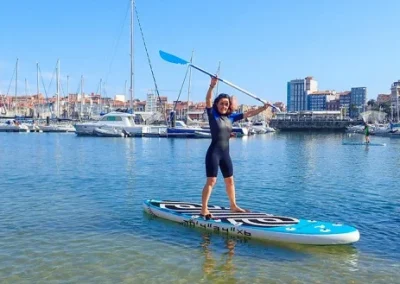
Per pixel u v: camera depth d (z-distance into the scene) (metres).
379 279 6.86
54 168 21.88
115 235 9.07
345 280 6.80
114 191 14.71
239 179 18.17
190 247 8.27
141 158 29.00
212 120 9.35
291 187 15.93
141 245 8.39
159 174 19.70
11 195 13.73
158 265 7.34
